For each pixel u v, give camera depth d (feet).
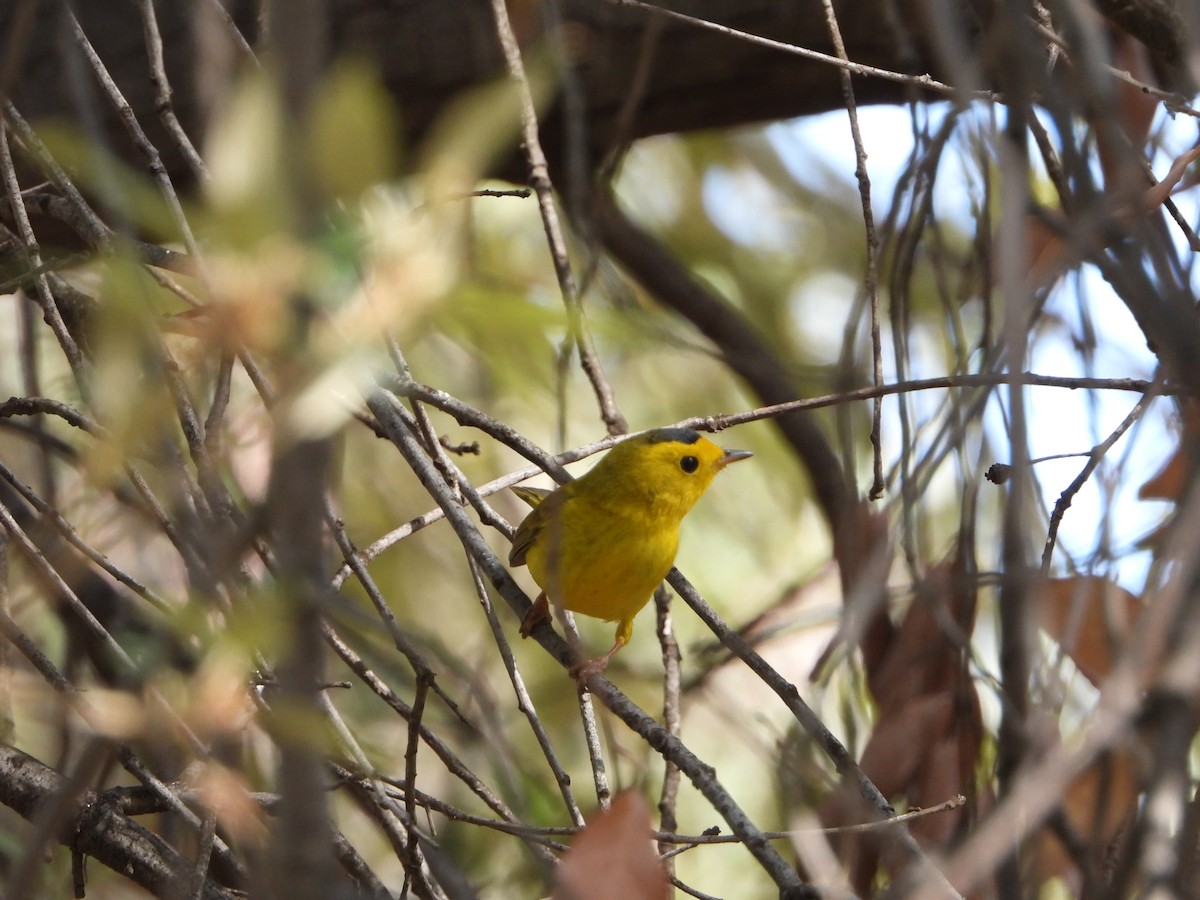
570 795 22.70
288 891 9.31
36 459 38.88
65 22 15.38
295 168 7.32
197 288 17.79
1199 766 23.76
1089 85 14.33
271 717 10.32
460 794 36.73
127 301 8.05
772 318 48.98
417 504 44.96
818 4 30.99
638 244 37.96
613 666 39.75
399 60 30.78
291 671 8.97
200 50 21.25
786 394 36.40
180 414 19.22
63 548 23.22
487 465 44.39
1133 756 16.21
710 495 46.96
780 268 51.08
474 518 44.52
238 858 25.70
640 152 49.60
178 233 10.46
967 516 24.72
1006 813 10.93
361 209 8.10
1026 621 16.62
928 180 24.62
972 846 10.86
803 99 33.63
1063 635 18.57
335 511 24.06
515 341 8.93
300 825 9.37
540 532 31.89
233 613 9.36
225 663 9.55
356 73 7.89
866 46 31.83
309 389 8.04
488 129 7.96
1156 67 28.12
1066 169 16.71
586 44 31.32
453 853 33.45
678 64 32.14
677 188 50.14
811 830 19.72
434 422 42.45
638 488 31.30
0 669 22.66
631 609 32.27
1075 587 21.34
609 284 31.12
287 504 8.52
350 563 23.22
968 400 20.42
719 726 42.24
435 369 42.57
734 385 48.11
